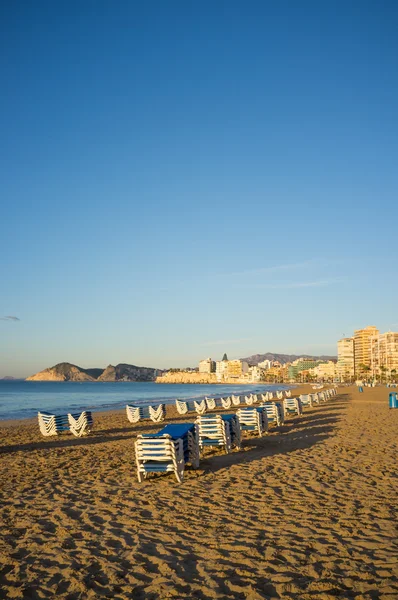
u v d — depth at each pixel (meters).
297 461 10.41
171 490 8.07
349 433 15.17
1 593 4.37
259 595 4.17
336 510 6.69
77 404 51.41
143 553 5.25
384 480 8.52
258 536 5.67
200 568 4.79
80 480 9.16
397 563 4.78
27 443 15.91
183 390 119.94
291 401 23.75
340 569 4.67
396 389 75.94
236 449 12.23
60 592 4.37
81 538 5.80
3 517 6.79
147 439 8.73
